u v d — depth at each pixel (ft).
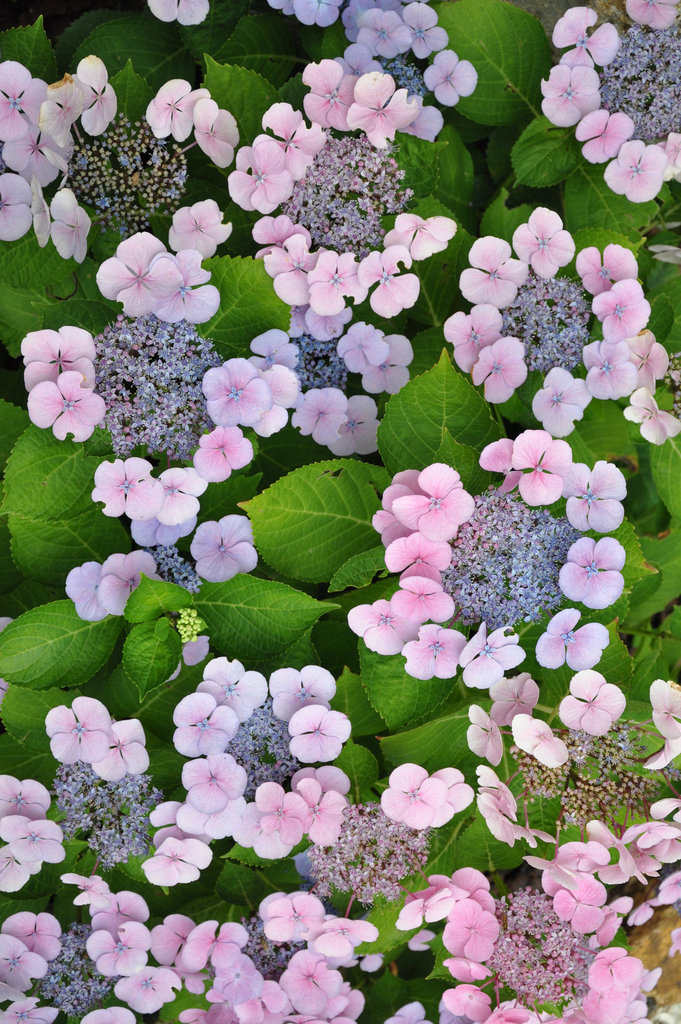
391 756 5.62
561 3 6.00
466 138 6.00
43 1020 5.61
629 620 6.24
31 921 5.58
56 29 6.18
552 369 5.61
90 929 5.66
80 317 5.45
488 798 5.45
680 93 5.77
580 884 5.53
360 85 5.55
